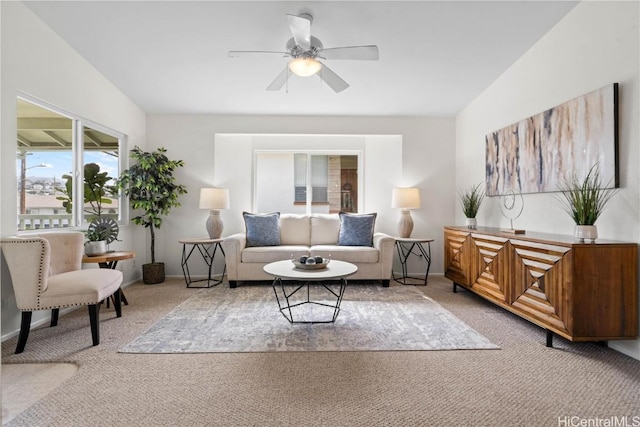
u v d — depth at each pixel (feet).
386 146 15.74
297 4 8.24
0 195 7.54
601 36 7.48
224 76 11.73
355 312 9.76
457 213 15.06
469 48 10.05
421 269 15.30
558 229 8.89
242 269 12.80
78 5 8.21
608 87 7.19
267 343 7.54
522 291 8.09
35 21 8.44
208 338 7.82
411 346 7.38
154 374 6.18
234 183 15.56
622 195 7.00
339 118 15.06
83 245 9.09
